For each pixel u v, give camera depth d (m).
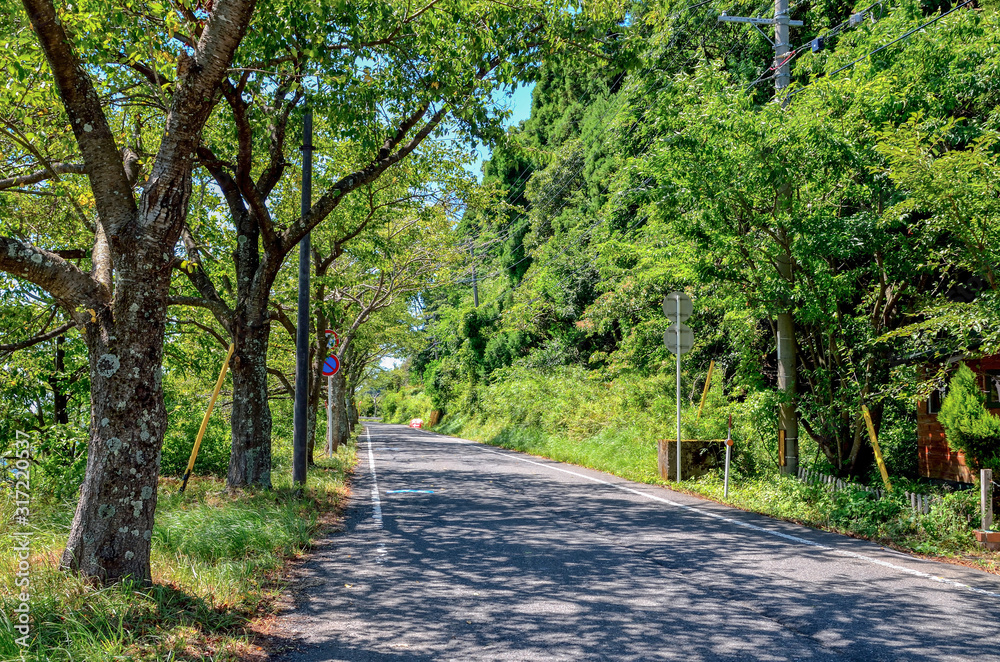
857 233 10.94
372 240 18.33
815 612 5.68
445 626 5.36
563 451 21.58
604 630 5.25
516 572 7.04
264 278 11.63
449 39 11.02
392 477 16.11
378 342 35.75
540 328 37.28
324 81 9.66
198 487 12.11
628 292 23.98
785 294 11.78
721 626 5.34
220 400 21.66
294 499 10.79
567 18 10.95
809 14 19.05
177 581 5.96
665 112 12.57
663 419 19.14
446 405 51.28
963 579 6.77
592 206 35.75
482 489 13.82
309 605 5.92
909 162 8.88
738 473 14.32
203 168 13.50
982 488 8.39
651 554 7.85
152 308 5.61
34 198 12.82
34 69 8.54
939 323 8.96
